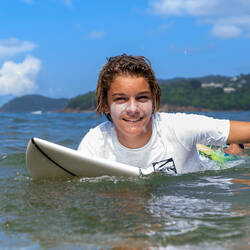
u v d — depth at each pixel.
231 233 1.28
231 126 2.41
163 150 2.45
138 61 2.27
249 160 3.35
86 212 1.58
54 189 2.06
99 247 1.20
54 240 1.27
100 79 2.39
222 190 1.97
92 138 2.56
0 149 4.46
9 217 1.55
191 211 1.56
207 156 3.33
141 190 1.99
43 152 2.28
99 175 2.37
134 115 2.27
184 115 2.52
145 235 1.29
